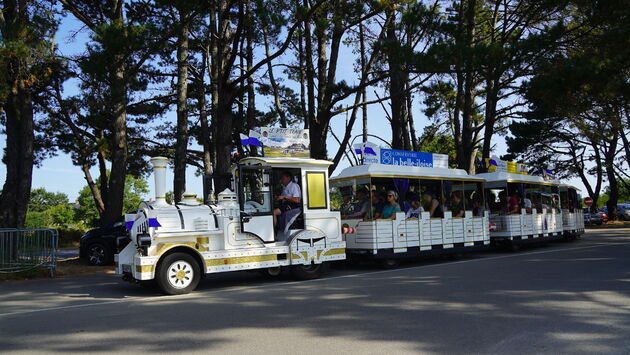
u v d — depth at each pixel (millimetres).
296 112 25234
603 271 10266
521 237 16500
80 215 76688
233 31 21188
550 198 18562
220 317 6676
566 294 7762
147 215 9062
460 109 20922
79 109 24734
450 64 14648
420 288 8695
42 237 12945
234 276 11562
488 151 21906
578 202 20953
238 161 10594
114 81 14766
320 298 7977
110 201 17219
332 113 17266
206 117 27703
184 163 19453
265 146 11625
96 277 12719
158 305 7785
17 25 14000
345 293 8422
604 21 16719
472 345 5094
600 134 20203
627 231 26391
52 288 10586
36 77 15820
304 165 10875
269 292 8844
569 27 17688
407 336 5469
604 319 6141
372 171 12484
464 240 14125
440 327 5836
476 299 7492
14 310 7812
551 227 18094
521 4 19438
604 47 16844
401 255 12531
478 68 15328
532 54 15961
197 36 21547
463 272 10852
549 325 5867
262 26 14305
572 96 16906
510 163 19062
